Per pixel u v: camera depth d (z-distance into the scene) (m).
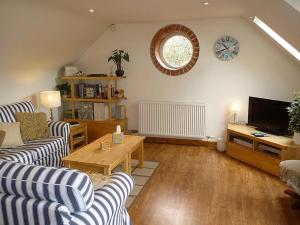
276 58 4.11
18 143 3.22
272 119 3.74
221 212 2.59
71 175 1.40
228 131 4.11
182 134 4.62
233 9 3.55
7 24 2.92
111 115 4.80
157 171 3.57
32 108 3.87
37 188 1.39
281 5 2.05
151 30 4.61
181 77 4.60
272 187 3.11
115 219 1.84
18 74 3.92
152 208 2.66
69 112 4.96
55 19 3.42
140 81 4.82
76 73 4.85
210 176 3.41
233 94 4.41
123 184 1.90
